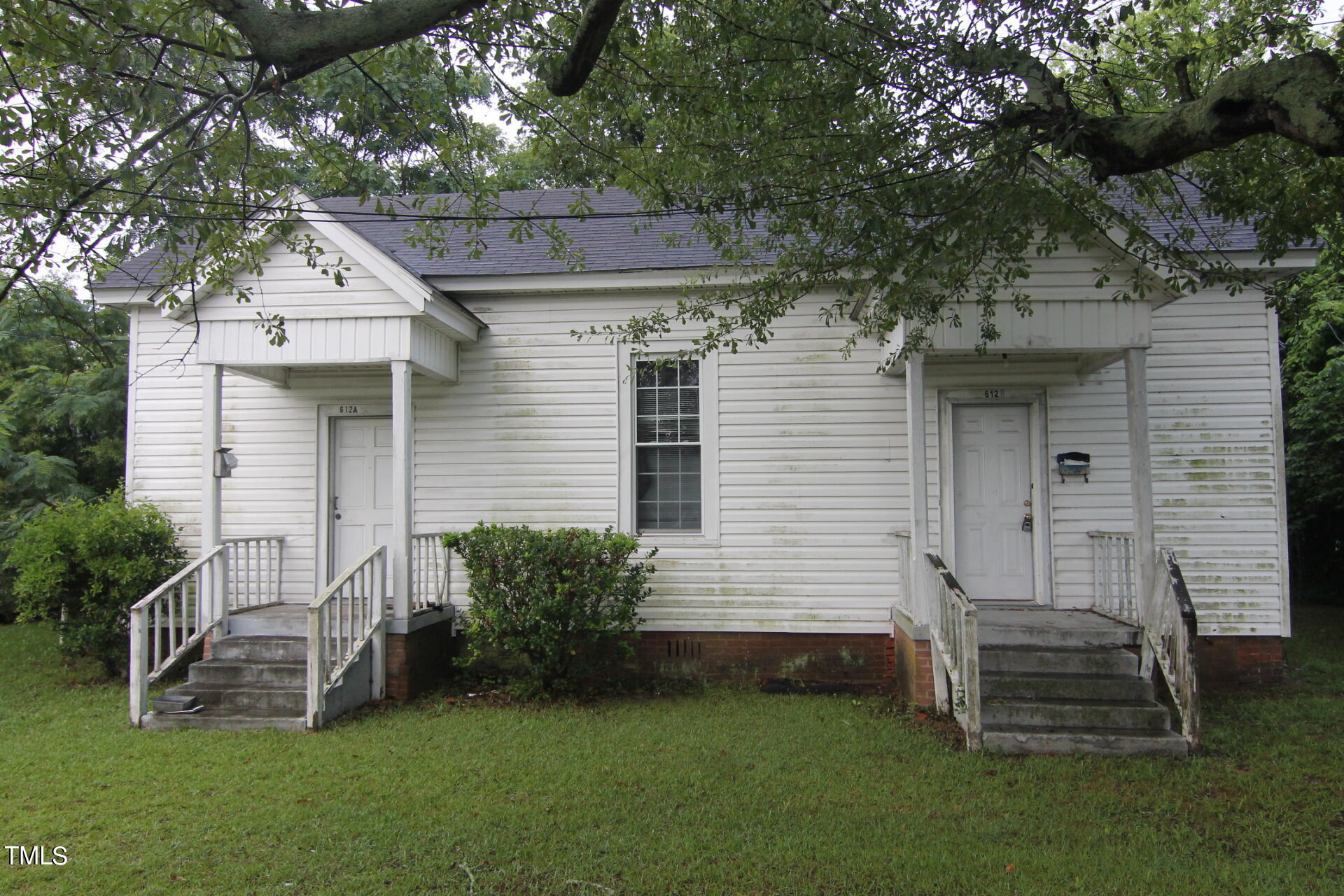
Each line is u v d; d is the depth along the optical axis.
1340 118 3.86
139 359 10.83
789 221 6.93
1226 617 9.53
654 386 10.37
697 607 10.07
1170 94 6.98
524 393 10.41
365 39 4.86
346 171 6.49
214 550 9.10
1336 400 13.45
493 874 5.02
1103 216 6.75
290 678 8.57
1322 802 6.09
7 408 14.34
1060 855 5.28
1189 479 9.65
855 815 5.88
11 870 5.11
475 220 7.02
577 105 7.10
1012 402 9.90
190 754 7.23
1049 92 5.43
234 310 9.04
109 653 9.93
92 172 5.98
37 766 6.94
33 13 4.82
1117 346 7.88
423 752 7.25
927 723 7.91
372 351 8.98
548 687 9.21
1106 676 7.82
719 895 4.81
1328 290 12.50
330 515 10.62
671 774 6.68
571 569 8.94
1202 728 7.82
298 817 5.84
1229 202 6.34
